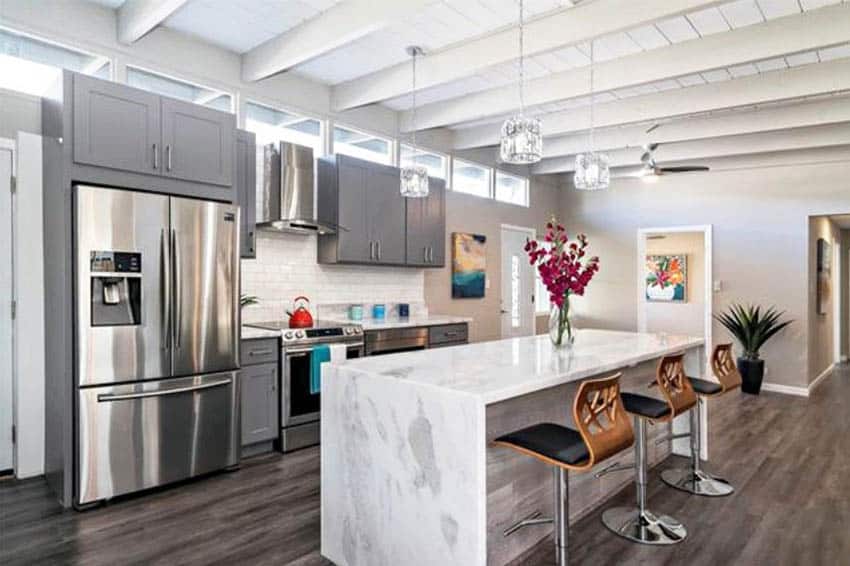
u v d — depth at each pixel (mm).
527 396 2521
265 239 4426
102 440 2859
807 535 2574
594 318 7648
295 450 3852
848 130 5266
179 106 3248
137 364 2977
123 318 2988
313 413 3969
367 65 4363
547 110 5242
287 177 4215
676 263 8945
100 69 3555
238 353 3441
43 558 2324
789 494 3070
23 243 3250
